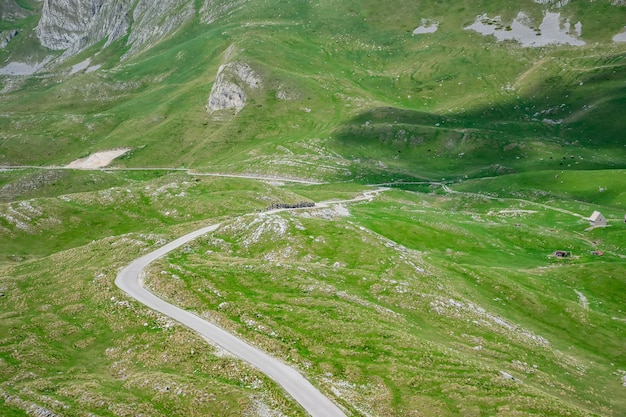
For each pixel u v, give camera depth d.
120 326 70.19
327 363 60.31
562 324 87.62
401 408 52.97
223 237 110.00
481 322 79.69
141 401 52.88
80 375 59.88
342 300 78.69
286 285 81.75
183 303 74.56
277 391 53.34
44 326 71.69
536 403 54.31
